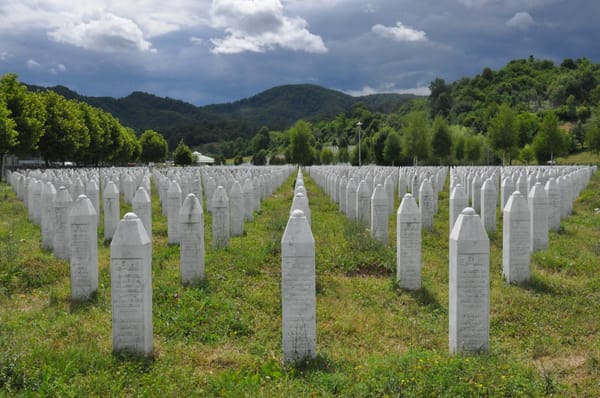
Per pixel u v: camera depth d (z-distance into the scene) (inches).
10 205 938.7
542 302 396.5
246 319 358.6
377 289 437.4
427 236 674.8
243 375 266.4
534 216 557.9
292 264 289.0
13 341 296.0
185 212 441.7
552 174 1119.0
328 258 518.6
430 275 488.1
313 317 290.7
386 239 599.8
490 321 361.1
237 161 4672.7
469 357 276.1
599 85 5113.2
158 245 618.5
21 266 469.1
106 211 639.1
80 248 403.9
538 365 289.1
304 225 291.7
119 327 292.0
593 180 1470.2
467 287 294.8
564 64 6855.3
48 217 587.2
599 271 484.1
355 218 754.2
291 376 268.2
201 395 243.6
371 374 255.6
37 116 1814.7
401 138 3255.4
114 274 290.5
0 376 244.4
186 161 3882.9
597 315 369.7
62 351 279.3
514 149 2738.7
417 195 964.6
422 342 325.7
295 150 3277.6
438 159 3289.9
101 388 243.6
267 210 981.8
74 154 2166.6
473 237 293.6
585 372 275.9
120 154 3085.6
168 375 264.8
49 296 417.7
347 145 4987.7
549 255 535.2
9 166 2299.5
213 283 434.0
